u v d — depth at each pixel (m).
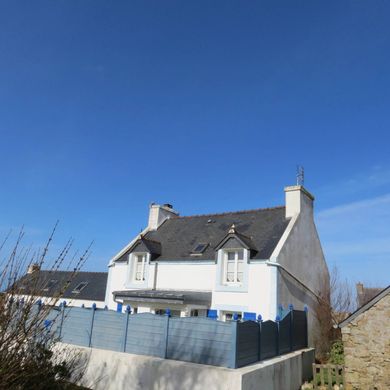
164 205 25.73
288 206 20.00
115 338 12.12
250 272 16.88
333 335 19.08
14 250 5.59
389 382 11.77
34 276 5.77
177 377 9.95
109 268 21.98
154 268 20.05
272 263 16.31
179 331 10.91
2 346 5.33
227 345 9.97
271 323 12.59
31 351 6.38
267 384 10.43
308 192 20.81
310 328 18.92
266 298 16.08
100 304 27.73
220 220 22.45
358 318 12.61
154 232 24.05
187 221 24.03
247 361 10.48
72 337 13.09
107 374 11.24
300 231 19.42
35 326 5.91
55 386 7.21
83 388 10.86
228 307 16.94
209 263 18.27
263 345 11.68
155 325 11.44
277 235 18.45
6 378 5.32
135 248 21.09
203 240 20.75
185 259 19.28
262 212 21.52
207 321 10.48
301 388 13.15
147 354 11.30
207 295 17.58
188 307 16.91
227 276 17.89
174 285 19.06
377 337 12.21
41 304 6.01
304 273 19.34
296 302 17.86
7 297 5.39
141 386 10.50
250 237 19.06
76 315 13.27
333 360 15.69
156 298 17.52
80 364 11.65
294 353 13.75
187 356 10.55
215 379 9.34
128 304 18.98
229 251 18.09
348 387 12.26
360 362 12.27
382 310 12.33
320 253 22.17
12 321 5.54
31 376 6.27
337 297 22.52
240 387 8.95
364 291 32.72
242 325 10.39
